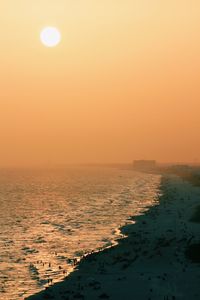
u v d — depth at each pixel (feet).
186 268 155.63
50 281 149.69
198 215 297.33
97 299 127.85
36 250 198.29
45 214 333.21
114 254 184.44
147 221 279.49
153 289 134.51
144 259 171.32
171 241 198.90
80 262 173.78
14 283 147.95
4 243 213.46
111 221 287.07
